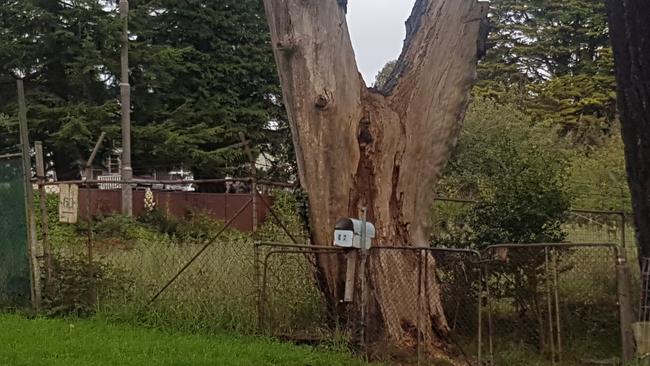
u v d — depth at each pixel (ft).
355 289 26.63
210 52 116.26
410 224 28.86
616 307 27.86
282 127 117.50
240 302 28.78
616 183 58.95
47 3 105.50
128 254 34.58
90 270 31.17
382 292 27.61
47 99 104.22
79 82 105.19
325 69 28.22
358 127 28.55
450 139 29.14
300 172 29.14
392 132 28.78
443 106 28.91
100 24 104.73
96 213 59.82
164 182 31.71
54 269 31.48
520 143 66.44
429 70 29.04
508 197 33.37
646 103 27.61
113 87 110.63
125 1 86.84
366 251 26.25
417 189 29.04
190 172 111.65
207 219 71.20
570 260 29.27
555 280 26.02
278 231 38.55
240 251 31.04
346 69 28.58
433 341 28.02
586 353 26.86
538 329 27.63
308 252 27.32
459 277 29.96
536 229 32.89
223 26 115.55
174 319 28.86
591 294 28.76
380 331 27.37
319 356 24.90
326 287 28.45
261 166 111.14
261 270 29.37
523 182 33.50
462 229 35.22
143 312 29.63
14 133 101.71
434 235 35.14
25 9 103.04
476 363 26.08
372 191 28.53
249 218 69.21
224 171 108.99
